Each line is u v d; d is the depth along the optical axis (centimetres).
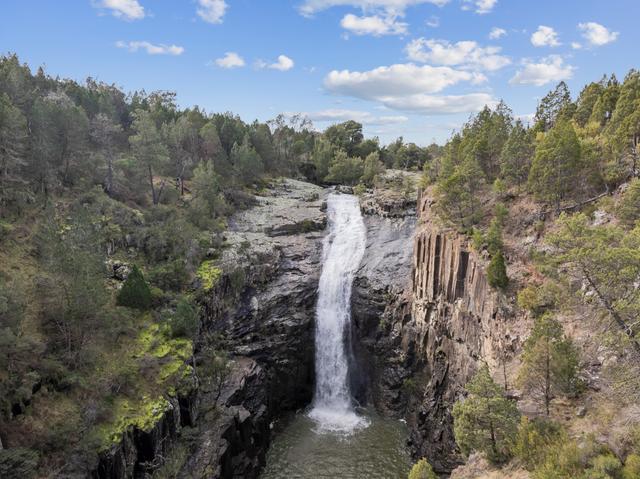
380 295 5772
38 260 4391
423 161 12900
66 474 2731
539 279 3575
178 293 5097
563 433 2281
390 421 5125
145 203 6731
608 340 2030
